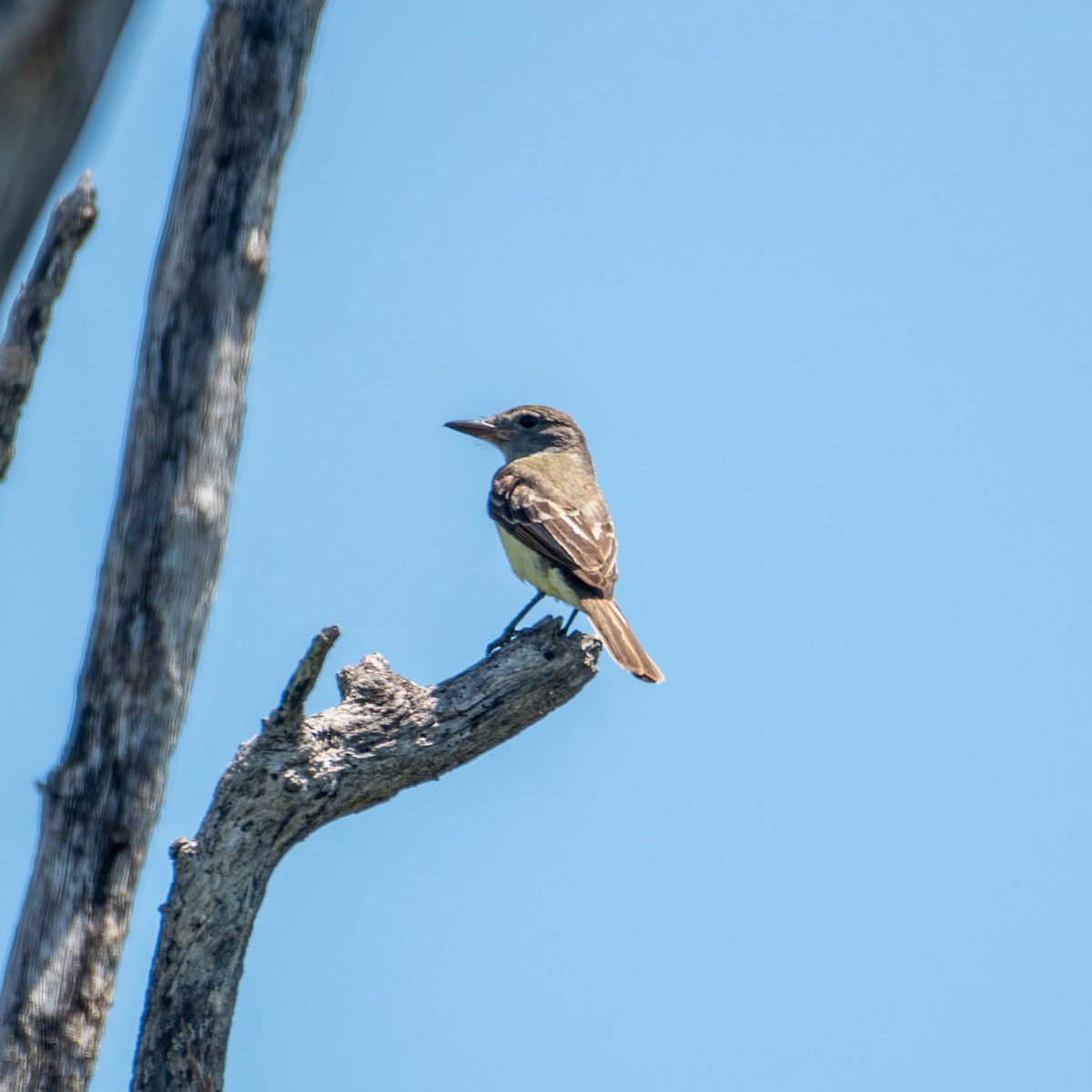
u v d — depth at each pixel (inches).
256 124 444.5
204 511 435.8
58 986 426.0
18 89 245.8
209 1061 461.1
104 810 429.4
